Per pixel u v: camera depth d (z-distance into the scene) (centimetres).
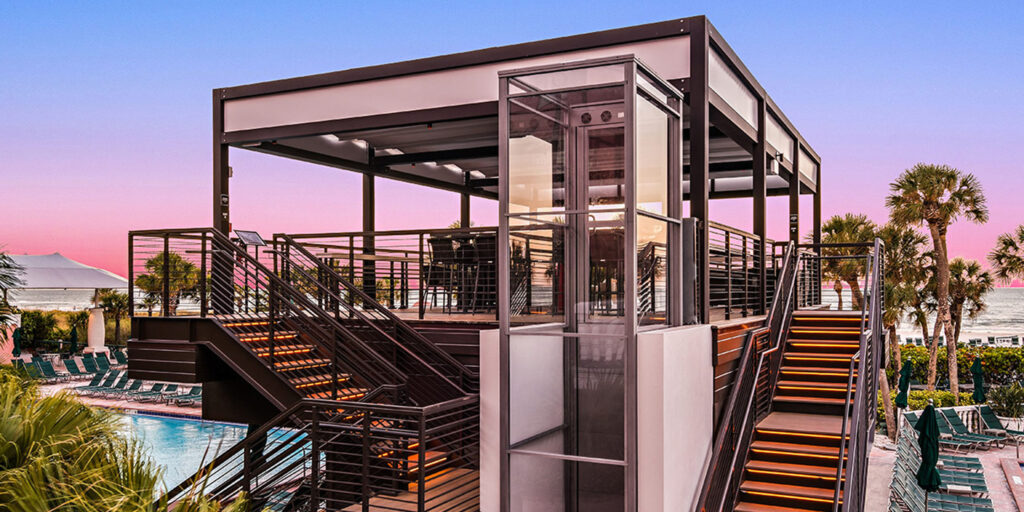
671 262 787
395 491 745
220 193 1075
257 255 1029
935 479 1330
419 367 926
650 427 672
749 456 860
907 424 1998
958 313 3253
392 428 707
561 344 725
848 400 740
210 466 361
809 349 1079
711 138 1221
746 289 1016
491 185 1692
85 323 3297
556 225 728
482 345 743
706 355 802
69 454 423
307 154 1192
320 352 955
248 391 981
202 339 923
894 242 2872
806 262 1435
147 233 970
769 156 1220
